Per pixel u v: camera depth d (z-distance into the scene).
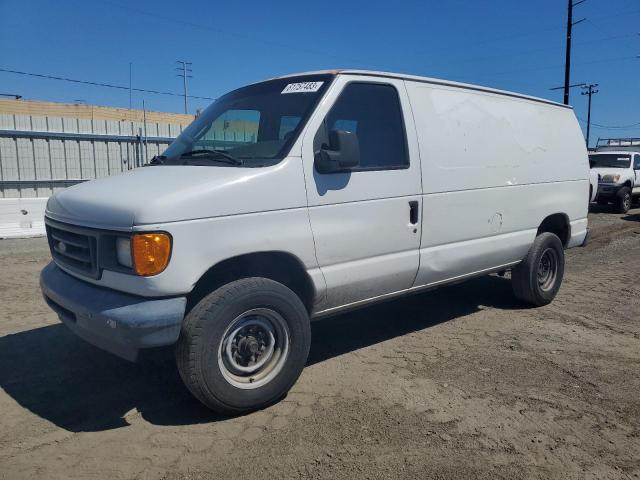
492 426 3.54
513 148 5.57
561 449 3.29
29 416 3.69
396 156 4.44
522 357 4.75
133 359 3.34
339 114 4.11
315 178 3.88
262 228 3.62
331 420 3.62
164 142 18.20
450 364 4.58
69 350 4.84
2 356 4.70
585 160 6.73
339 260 4.07
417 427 3.52
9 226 11.23
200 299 3.60
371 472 3.04
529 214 5.83
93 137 16.55
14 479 2.96
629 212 18.83
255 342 3.70
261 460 3.16
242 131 4.39
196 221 3.34
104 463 3.13
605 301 6.63
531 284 6.06
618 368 4.51
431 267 4.76
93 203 3.55
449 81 5.05
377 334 5.37
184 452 3.24
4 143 14.91
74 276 3.82
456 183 4.90
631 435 3.46
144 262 3.20
